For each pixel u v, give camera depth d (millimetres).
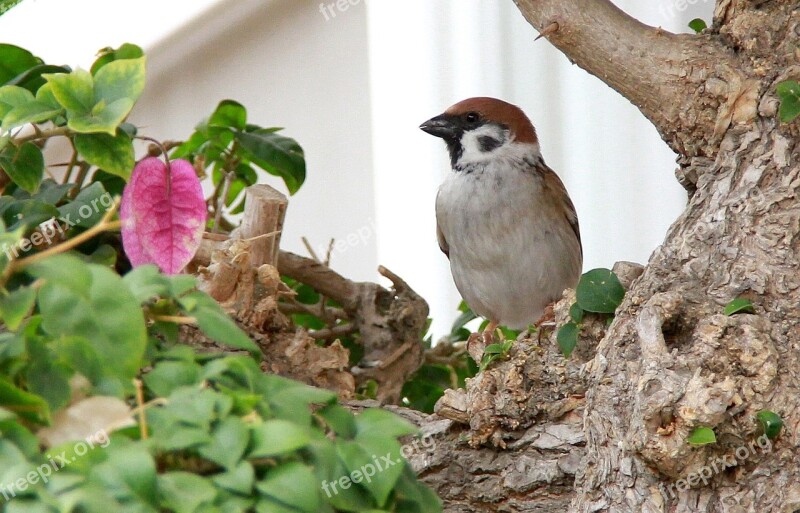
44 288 2373
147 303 2783
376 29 9188
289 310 5785
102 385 2451
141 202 3762
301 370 4668
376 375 5574
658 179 8656
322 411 2748
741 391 3486
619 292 4363
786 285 3779
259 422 2398
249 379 2580
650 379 3535
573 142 8906
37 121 3473
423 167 9312
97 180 4941
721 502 3535
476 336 5922
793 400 3547
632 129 8719
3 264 2396
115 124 3311
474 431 4414
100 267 2426
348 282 5773
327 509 2504
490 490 4418
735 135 4230
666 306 3730
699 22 5066
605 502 3736
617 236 8812
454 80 9117
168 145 5520
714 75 4305
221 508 2273
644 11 8211
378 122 9227
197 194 3838
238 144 5836
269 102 9102
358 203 9234
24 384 2480
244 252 4426
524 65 8961
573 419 4379
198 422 2346
